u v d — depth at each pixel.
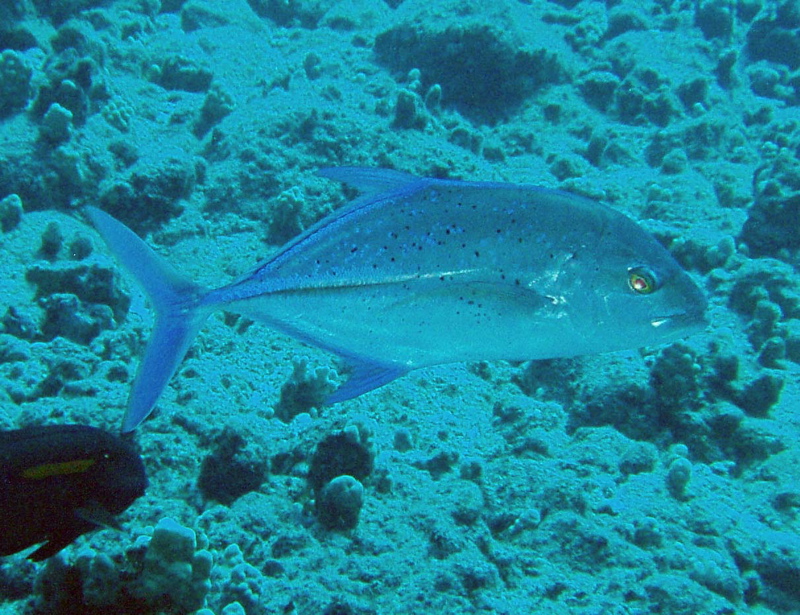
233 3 2.93
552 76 2.60
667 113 2.51
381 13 3.21
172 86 2.28
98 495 0.76
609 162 2.28
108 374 1.16
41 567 0.88
